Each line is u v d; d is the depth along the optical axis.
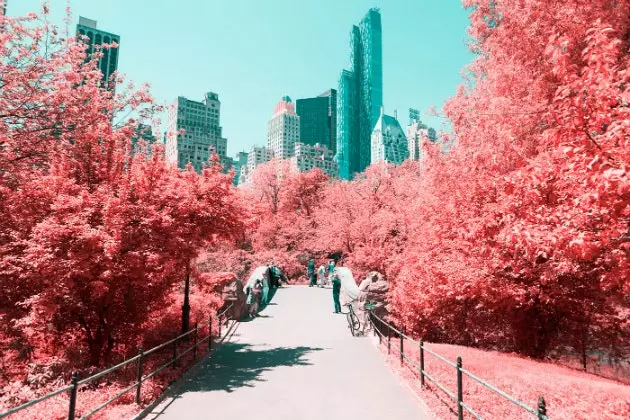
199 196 12.39
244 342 14.26
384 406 7.90
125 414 7.13
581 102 6.18
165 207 11.07
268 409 7.72
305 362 11.48
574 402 8.08
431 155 17.22
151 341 13.27
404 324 17.16
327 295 28.20
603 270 12.12
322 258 52.06
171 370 10.12
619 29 10.95
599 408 7.62
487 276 13.02
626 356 17.16
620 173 5.39
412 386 9.14
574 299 13.65
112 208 9.70
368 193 45.19
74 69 13.77
